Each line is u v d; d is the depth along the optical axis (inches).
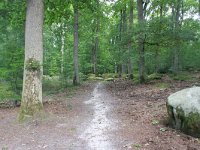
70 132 315.6
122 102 510.0
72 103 528.1
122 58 789.9
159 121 339.6
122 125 337.7
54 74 1063.0
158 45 738.2
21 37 670.5
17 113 418.9
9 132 321.4
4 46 629.3
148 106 436.1
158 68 1089.4
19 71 595.8
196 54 1072.8
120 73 1321.4
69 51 1288.1
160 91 584.7
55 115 398.6
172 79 804.0
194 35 698.2
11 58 597.9
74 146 267.7
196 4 1185.4
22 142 284.4
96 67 1568.7
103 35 1418.6
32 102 375.6
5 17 589.9
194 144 261.1
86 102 540.4
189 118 287.0
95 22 1211.2
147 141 271.7
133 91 645.9
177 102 306.0
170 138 278.2
